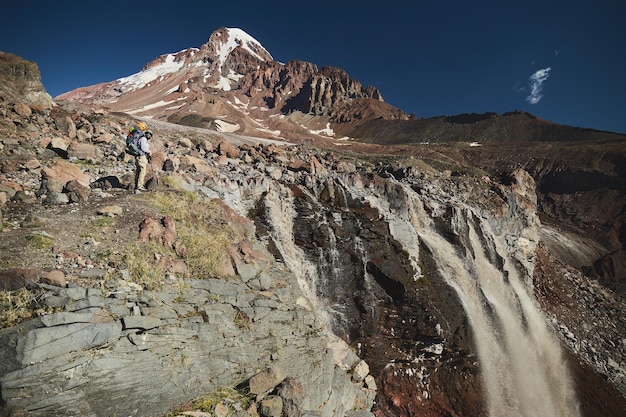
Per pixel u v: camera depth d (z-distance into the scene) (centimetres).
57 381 504
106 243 772
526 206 2444
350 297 1426
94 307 590
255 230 1281
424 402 1269
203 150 1759
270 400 679
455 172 2845
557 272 2953
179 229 925
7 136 1229
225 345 747
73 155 1289
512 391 1590
